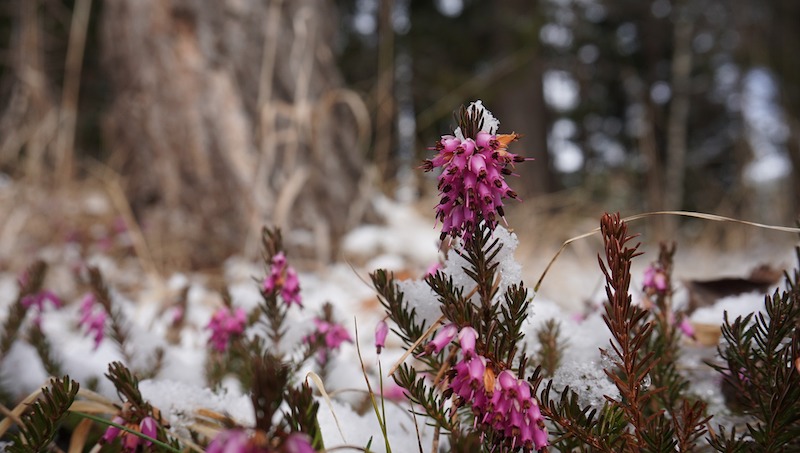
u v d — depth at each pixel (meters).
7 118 6.95
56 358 2.29
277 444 0.87
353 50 15.03
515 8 15.59
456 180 1.22
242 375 1.93
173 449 1.27
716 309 2.11
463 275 1.42
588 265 5.61
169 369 2.34
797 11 15.74
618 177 11.73
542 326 1.74
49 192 6.47
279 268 1.83
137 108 6.28
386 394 2.15
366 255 5.73
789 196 7.93
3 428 1.46
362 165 6.70
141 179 6.22
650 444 1.24
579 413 1.27
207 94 6.08
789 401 1.20
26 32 7.11
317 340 1.93
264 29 6.33
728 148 17.52
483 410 1.15
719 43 17.42
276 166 5.93
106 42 6.57
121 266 5.51
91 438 1.82
